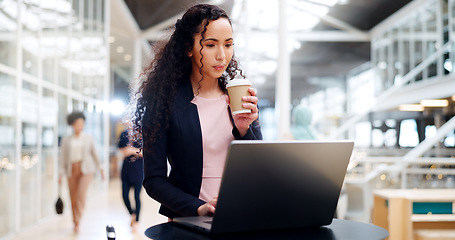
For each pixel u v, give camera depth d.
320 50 18.38
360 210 4.79
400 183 5.67
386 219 3.45
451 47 11.30
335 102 23.98
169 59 1.19
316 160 0.91
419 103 12.82
